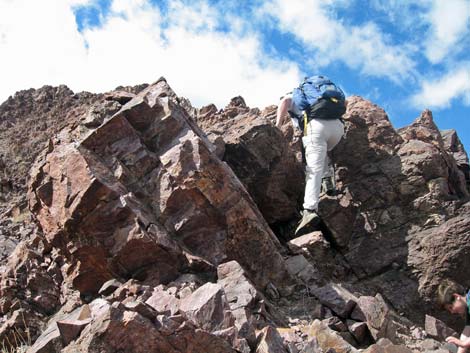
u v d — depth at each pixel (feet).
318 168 17.51
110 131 15.57
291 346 11.55
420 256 18.74
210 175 15.38
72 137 16.72
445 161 20.76
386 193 20.08
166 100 16.53
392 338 14.24
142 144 15.70
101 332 9.97
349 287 18.42
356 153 21.01
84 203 14.37
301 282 15.93
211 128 21.07
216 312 11.80
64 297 15.38
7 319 15.01
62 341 11.08
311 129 17.75
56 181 14.99
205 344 10.50
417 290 18.44
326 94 17.79
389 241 19.38
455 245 18.47
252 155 19.52
